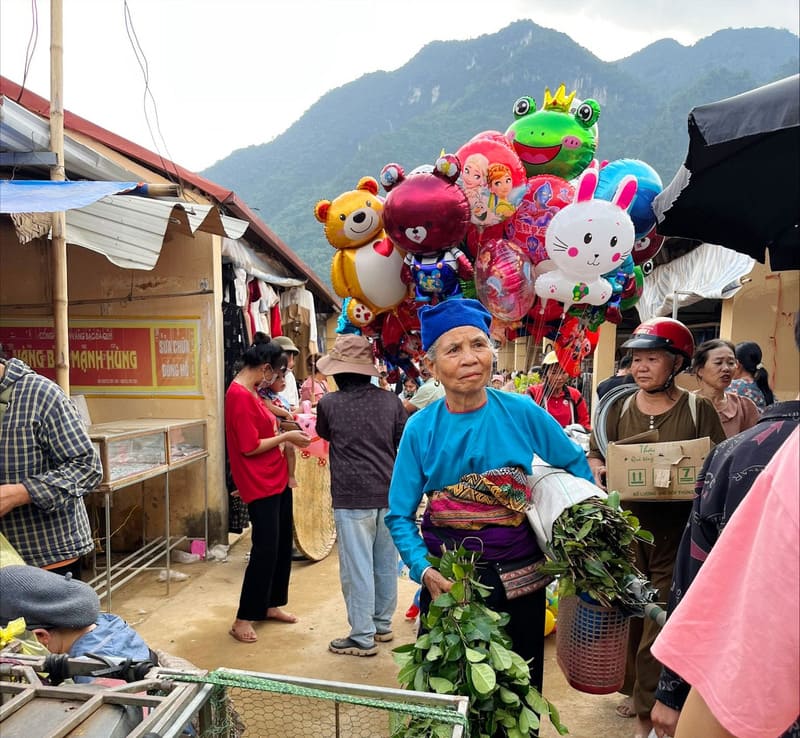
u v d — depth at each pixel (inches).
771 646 33.7
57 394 105.8
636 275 154.6
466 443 82.1
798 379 243.3
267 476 149.0
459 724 46.9
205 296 215.0
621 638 82.2
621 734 111.3
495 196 131.6
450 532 83.9
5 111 131.6
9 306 213.2
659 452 104.2
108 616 79.4
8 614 69.4
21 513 104.8
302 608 171.6
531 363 158.2
